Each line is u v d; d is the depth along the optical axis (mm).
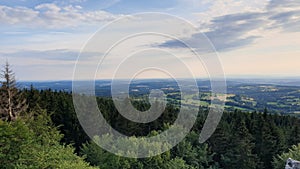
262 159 52594
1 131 23016
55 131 34344
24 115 39719
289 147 54625
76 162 27297
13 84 42938
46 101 51219
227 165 49938
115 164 37031
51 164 23797
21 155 23047
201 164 48062
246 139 49812
